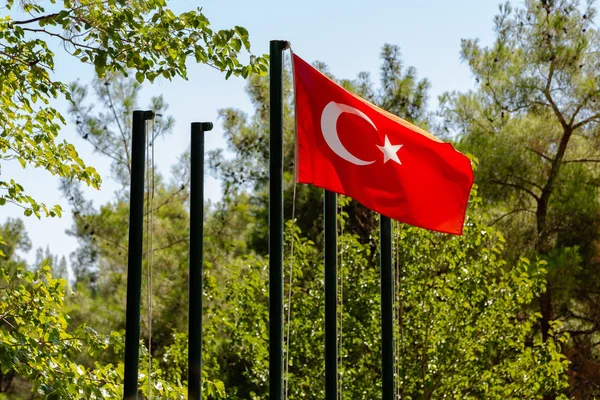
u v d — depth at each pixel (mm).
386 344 5934
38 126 7492
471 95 18188
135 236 5535
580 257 15352
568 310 17016
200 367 5473
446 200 5777
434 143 5742
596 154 17234
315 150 5531
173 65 6789
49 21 6609
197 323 5480
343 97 5625
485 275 12453
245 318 12531
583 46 16750
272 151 5305
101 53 6488
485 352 12398
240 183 19859
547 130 16938
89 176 7633
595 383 16578
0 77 6812
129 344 5477
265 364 12359
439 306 11867
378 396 11633
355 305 12266
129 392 5426
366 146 5625
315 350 12203
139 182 5562
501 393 11992
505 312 12141
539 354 12258
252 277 12617
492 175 16797
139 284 5496
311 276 14859
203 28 6668
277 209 5242
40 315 6770
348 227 18250
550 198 16750
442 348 11859
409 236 12094
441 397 11922
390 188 5656
